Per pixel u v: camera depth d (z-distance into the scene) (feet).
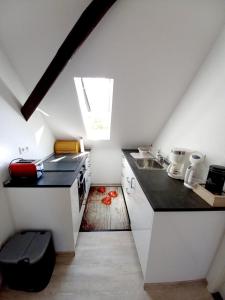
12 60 5.19
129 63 5.32
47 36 4.58
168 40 4.73
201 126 5.19
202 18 4.26
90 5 3.86
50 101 6.72
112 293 4.49
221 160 4.31
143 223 4.74
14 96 5.39
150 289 4.60
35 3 3.91
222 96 4.36
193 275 4.65
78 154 8.93
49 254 4.80
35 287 4.42
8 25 4.32
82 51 4.98
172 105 7.04
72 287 4.61
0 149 4.63
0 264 4.17
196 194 4.43
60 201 5.03
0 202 4.61
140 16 4.21
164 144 8.02
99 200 9.41
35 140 6.84
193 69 5.55
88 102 7.71
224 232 4.12
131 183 6.77
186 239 4.10
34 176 5.13
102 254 5.73
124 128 8.58
